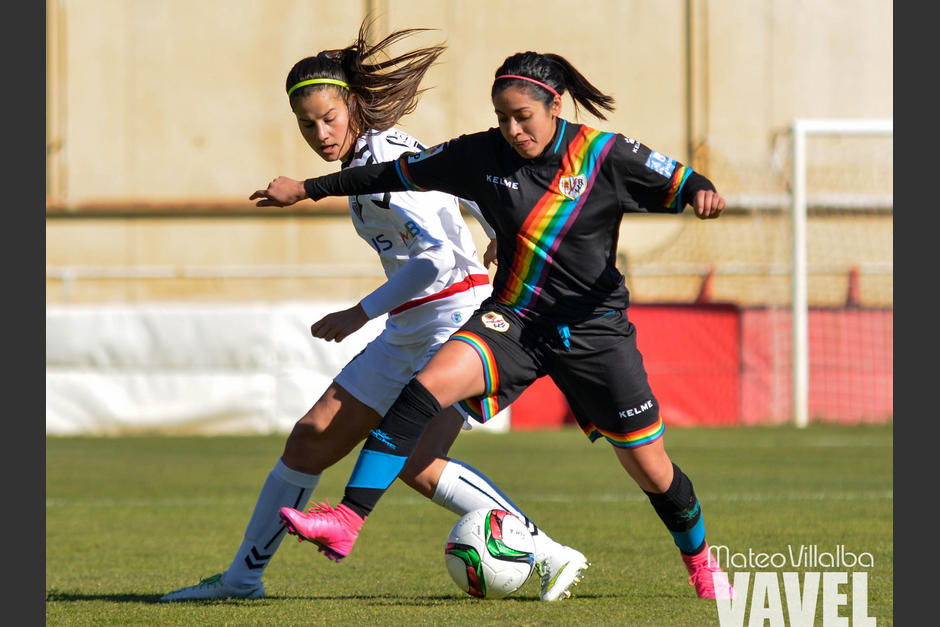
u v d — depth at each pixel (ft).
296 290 212.84
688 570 52.24
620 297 48.60
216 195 215.72
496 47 213.25
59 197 215.31
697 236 195.21
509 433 158.20
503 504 52.29
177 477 112.37
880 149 203.10
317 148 51.78
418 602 50.26
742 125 214.48
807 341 172.65
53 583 57.57
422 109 212.64
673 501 49.80
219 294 212.84
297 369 156.35
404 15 213.66
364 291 211.20
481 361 47.52
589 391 48.67
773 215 189.67
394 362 52.31
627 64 213.87
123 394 157.17
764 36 214.28
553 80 45.80
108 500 95.76
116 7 215.92
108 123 215.92
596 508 87.30
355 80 51.85
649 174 46.73
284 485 51.83
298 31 215.72
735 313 171.53
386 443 46.70
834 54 214.69
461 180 48.24
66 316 156.76
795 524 75.20
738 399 170.81
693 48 213.87
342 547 46.26
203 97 216.13
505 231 47.98
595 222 47.09
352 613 47.09
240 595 52.16
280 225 214.90
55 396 156.97
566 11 213.66
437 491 52.16
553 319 48.06
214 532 77.61
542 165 46.88
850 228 194.29
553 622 44.55
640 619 45.34
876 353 174.70
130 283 212.84
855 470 111.96
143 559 66.28
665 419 168.66
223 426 156.35
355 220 53.67
